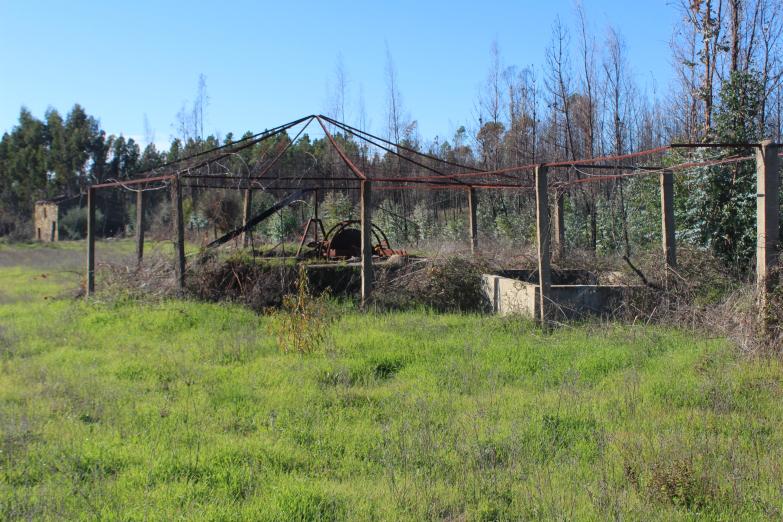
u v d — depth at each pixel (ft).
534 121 91.30
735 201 50.67
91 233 49.29
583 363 30.12
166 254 51.44
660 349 32.71
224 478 18.29
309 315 34.68
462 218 101.19
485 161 103.91
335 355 31.99
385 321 40.65
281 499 16.61
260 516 15.87
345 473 18.93
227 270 47.37
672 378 26.99
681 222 54.34
